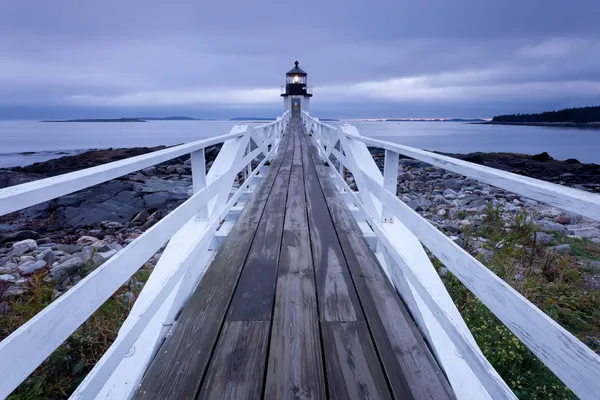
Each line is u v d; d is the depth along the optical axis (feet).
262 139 22.24
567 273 14.40
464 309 11.30
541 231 20.21
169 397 5.16
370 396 5.24
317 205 14.85
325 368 5.76
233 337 6.46
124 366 5.79
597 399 2.84
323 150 27.81
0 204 2.96
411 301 7.40
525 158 78.64
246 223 12.48
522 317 3.67
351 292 7.96
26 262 18.67
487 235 19.77
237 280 8.47
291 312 7.23
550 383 8.36
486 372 4.18
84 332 9.57
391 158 8.75
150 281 7.68
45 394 8.35
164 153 6.40
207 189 9.48
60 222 33.63
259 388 5.34
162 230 6.34
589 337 10.73
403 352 6.06
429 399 5.16
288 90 101.04
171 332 6.58
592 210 2.79
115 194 41.73
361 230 11.85
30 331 3.28
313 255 9.88
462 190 38.04
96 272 4.30
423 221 6.30
